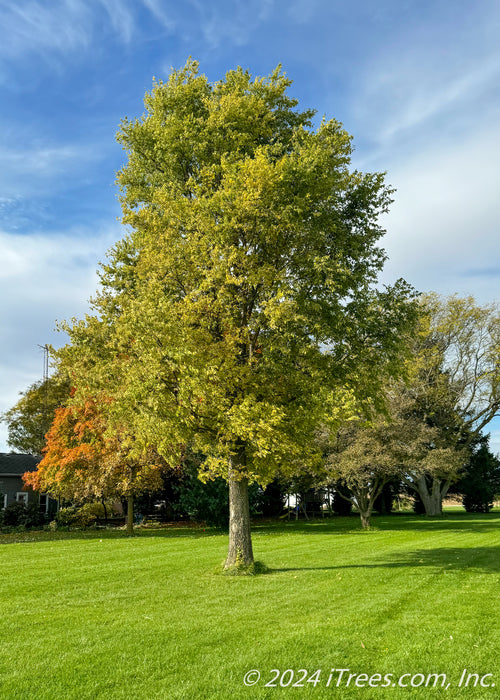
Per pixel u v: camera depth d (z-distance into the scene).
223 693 5.30
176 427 11.25
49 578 11.98
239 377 11.42
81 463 23.86
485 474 46.97
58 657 6.32
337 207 12.99
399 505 52.84
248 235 11.82
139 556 15.84
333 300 11.42
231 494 13.09
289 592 9.97
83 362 15.07
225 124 13.53
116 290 16.02
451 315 39.22
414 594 9.63
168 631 7.31
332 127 12.98
